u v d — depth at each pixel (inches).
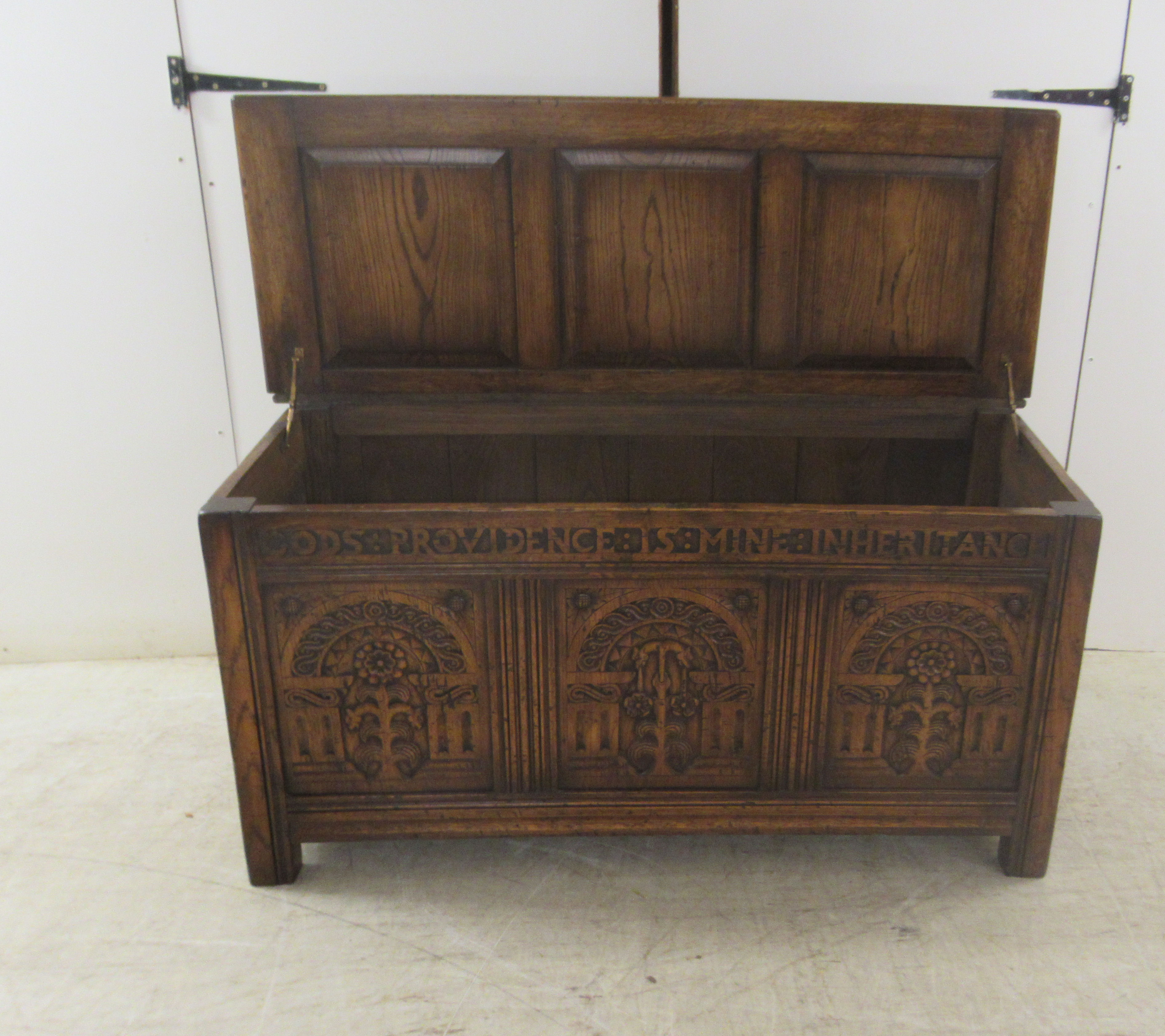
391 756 64.9
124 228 85.3
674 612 61.7
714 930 63.7
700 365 79.6
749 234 76.0
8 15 79.0
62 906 65.6
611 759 65.4
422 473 83.5
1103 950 61.9
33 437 90.2
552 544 59.8
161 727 86.8
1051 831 66.6
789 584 61.0
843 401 80.7
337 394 79.5
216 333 89.1
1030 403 91.7
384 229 75.3
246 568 59.7
